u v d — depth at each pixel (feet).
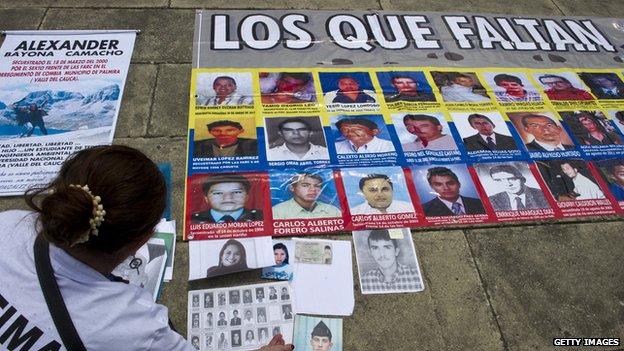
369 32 8.61
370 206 6.18
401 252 5.82
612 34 9.39
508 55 8.59
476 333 5.29
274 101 7.22
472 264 5.85
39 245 2.68
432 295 5.52
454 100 7.63
